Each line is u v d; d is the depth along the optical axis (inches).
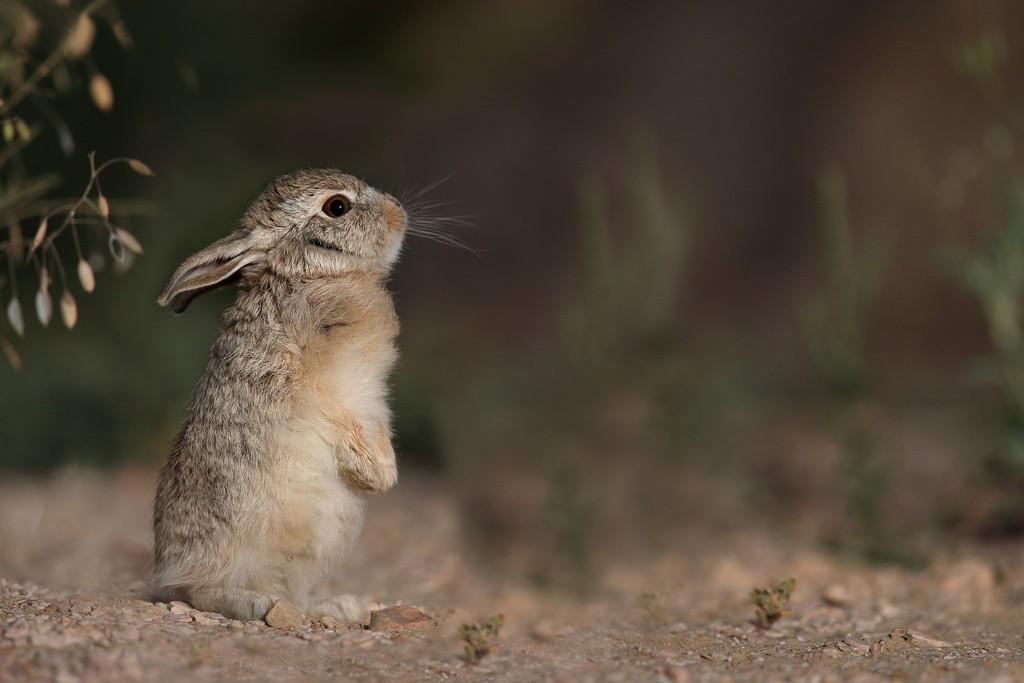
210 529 587.5
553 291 1737.2
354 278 629.3
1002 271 875.4
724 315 1651.1
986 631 617.9
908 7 1804.9
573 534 841.5
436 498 1039.6
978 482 933.2
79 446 1074.1
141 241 1142.3
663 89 1945.1
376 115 1758.1
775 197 1811.0
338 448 587.5
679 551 858.8
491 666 534.6
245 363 591.8
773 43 1916.8
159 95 1336.1
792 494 1028.5
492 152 1889.8
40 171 1231.5
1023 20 1606.8
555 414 1114.7
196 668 478.6
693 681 505.4
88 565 755.4
